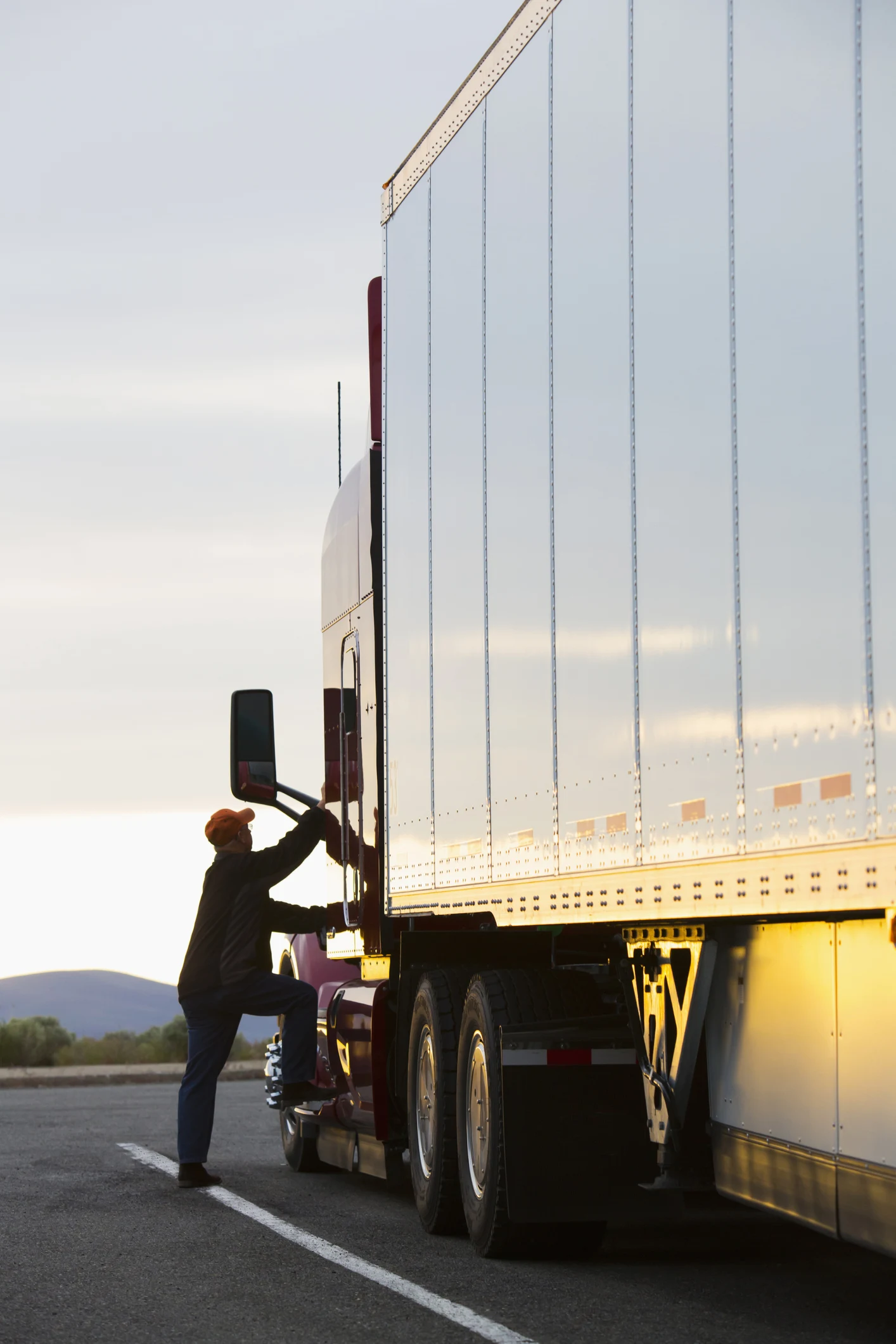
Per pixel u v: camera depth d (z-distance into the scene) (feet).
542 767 26.40
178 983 39.47
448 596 31.30
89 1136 52.65
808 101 18.19
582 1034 28.17
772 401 18.94
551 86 26.48
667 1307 24.18
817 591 17.87
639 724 22.75
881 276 16.57
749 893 19.42
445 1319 23.30
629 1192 27.66
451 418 31.37
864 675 16.89
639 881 22.67
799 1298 24.93
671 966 25.73
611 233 23.93
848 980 19.85
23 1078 86.69
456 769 30.68
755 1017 22.86
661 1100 26.35
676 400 21.59
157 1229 32.22
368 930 36.78
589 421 24.61
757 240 19.40
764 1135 22.36
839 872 17.44
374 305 38.27
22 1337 22.48
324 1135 42.19
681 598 21.39
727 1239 31.86
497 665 28.55
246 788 40.32
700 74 21.03
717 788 20.33
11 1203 35.94
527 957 31.81
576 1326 22.76
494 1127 28.55
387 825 35.37
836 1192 20.06
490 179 29.43
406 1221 34.40
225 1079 89.20
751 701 19.44
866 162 16.92
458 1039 31.76
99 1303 24.77
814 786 17.97
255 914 39.40
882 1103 18.85
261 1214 34.32
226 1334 22.54
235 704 40.27
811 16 18.07
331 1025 41.24
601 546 24.07
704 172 20.92
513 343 27.94
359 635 38.68
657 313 22.26
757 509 19.33
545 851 26.22
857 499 16.99
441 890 31.45
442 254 32.17
